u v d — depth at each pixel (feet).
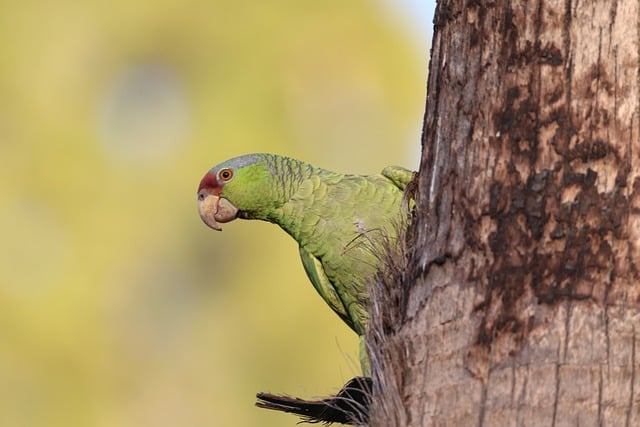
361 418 16.69
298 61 49.78
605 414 13.47
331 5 50.96
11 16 50.52
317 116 49.32
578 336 13.78
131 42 50.34
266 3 50.57
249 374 49.70
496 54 14.93
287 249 50.44
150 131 49.70
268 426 50.08
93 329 48.73
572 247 14.05
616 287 13.85
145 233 49.21
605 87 14.25
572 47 14.40
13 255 48.32
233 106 49.08
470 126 15.08
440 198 15.40
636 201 14.02
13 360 47.65
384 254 17.78
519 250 14.28
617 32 14.28
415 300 15.37
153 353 49.60
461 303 14.58
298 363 49.29
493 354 14.11
